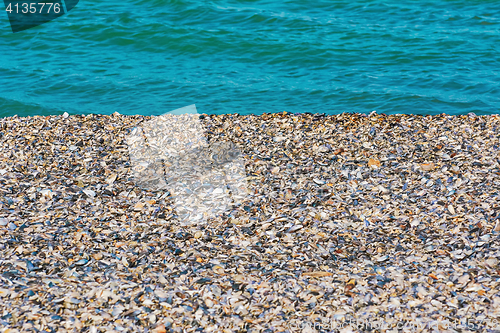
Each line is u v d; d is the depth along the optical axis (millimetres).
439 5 23969
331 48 19484
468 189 9297
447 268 7211
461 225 8227
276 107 15008
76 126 12750
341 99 15398
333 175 10180
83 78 17500
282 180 9969
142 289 6789
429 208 8805
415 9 23625
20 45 20703
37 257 7422
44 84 16984
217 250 7820
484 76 16578
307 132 12219
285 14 23297
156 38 20891
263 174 10258
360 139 11797
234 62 18812
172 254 7688
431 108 14523
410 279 7012
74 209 8898
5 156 11039
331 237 8117
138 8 24234
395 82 16453
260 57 19125
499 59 17906
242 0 25266
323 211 8852
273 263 7480
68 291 6656
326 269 7328
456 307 6441
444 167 10211
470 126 12320
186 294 6750
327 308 6500
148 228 8391
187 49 19969
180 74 17781
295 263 7480
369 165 10523
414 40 19969
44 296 6504
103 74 17844
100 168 10578
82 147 11617
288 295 6746
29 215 8602
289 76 17391
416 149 11219
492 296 6574
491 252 7480
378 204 9070
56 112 14875
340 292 6805
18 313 6152
